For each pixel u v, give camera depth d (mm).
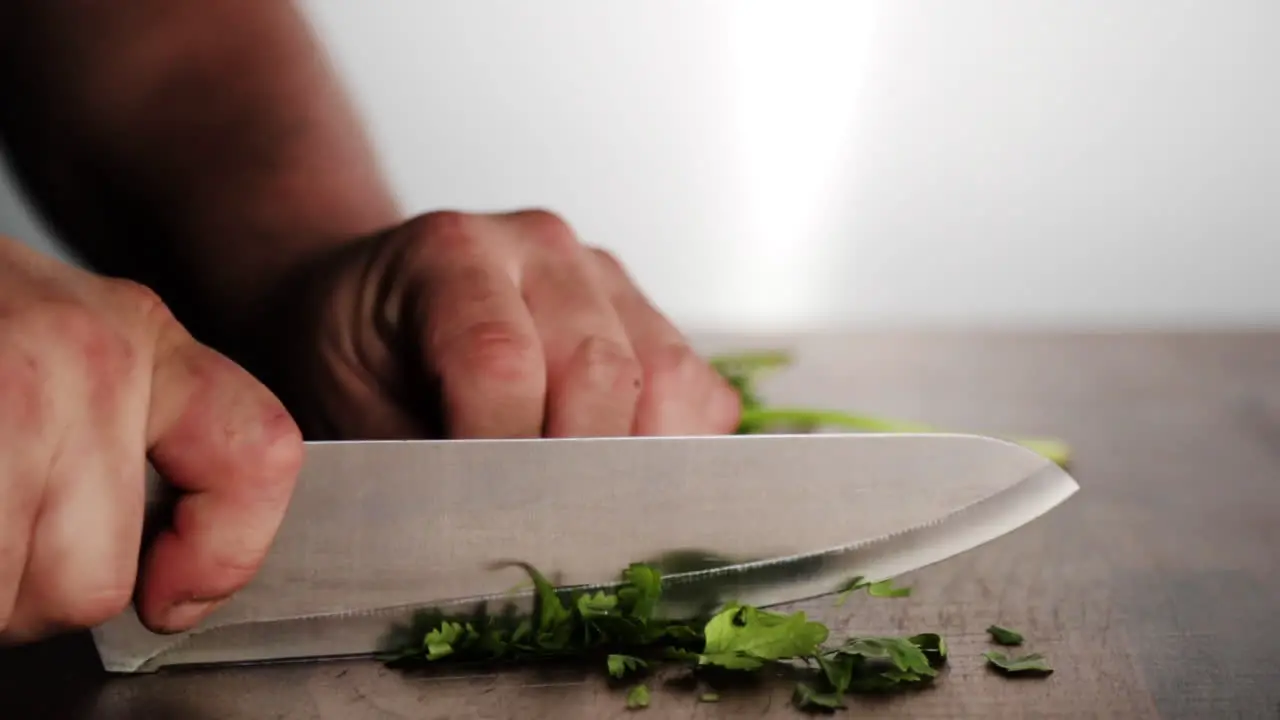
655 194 1027
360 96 972
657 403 557
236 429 456
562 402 529
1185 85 986
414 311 528
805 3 974
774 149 1019
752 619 494
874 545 520
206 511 460
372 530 501
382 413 556
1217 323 1038
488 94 985
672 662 498
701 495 513
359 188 644
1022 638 511
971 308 1061
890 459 519
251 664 498
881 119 1011
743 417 646
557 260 550
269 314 610
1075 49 985
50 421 424
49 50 671
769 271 1056
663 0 968
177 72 667
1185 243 1031
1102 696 490
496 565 505
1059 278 1052
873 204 1037
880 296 1063
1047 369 727
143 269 677
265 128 654
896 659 493
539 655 500
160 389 453
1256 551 558
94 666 497
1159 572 544
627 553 510
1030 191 1028
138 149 658
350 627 502
